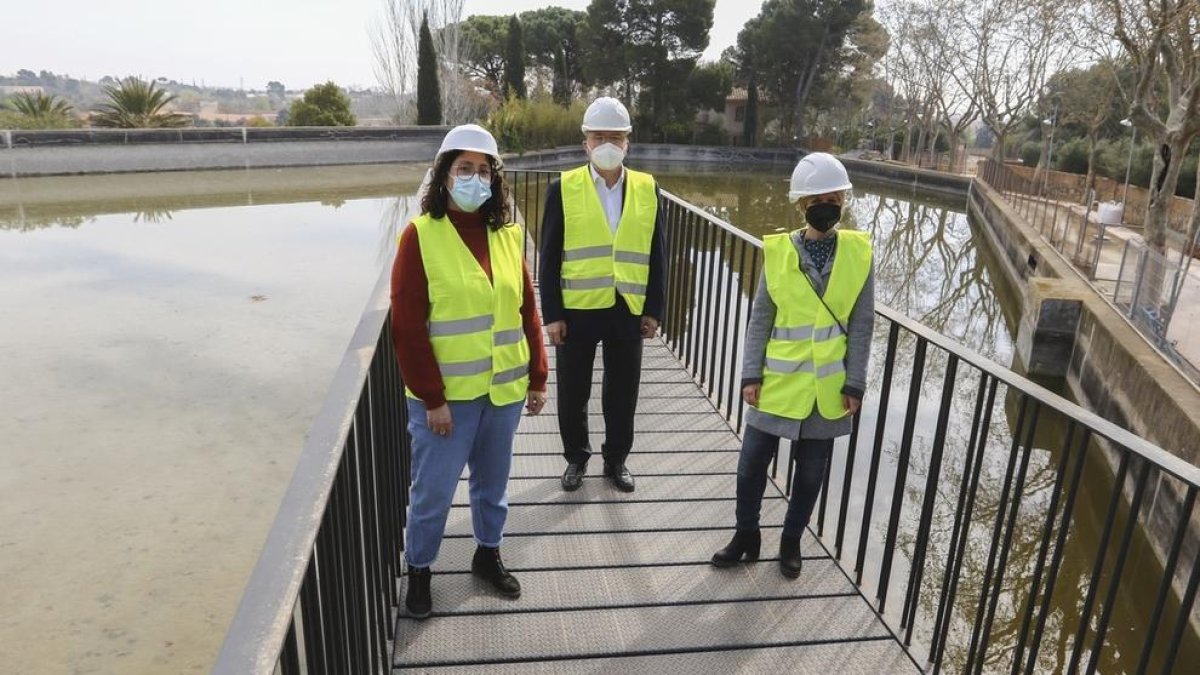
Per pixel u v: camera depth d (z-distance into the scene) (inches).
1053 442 309.6
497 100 1453.0
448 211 92.3
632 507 134.5
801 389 105.7
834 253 106.4
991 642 181.0
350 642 70.4
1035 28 1032.8
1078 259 541.3
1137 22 497.0
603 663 97.6
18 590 158.2
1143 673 72.7
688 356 213.2
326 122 1150.3
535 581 112.7
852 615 109.3
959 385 373.7
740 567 118.8
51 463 212.1
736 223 816.3
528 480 142.4
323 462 61.7
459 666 95.4
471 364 93.1
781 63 1946.4
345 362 83.1
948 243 876.6
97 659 140.3
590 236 128.6
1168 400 251.8
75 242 522.0
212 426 238.8
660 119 1913.1
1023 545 229.1
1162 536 223.0
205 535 180.2
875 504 240.8
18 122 889.5
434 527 98.2
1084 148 1342.3
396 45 1290.6
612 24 1841.8
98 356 298.2
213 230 576.1
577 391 135.6
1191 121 470.0
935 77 1560.0
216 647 144.6
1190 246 441.1
